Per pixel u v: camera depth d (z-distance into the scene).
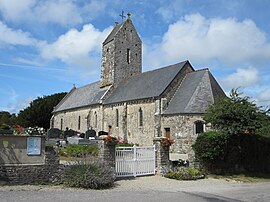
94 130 41.50
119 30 45.59
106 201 11.10
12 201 10.41
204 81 31.89
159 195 12.85
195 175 18.22
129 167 17.20
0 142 13.35
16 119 65.19
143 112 34.50
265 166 22.98
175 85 33.88
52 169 14.30
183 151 29.17
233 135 20.97
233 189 15.41
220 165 20.45
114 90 43.94
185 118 29.52
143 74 41.72
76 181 13.79
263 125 20.69
